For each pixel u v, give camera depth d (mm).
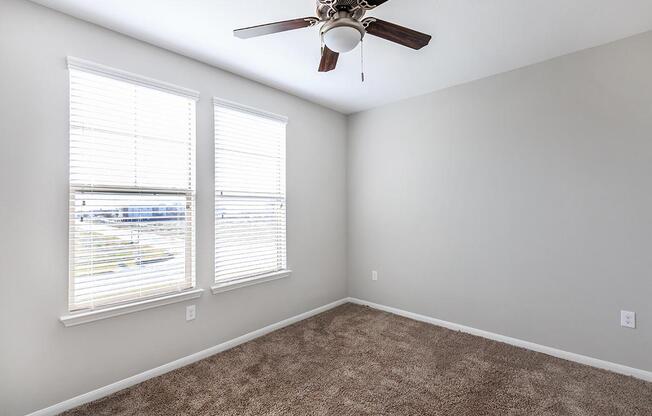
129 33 2164
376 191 3748
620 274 2285
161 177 2359
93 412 1888
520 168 2723
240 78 2863
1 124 1726
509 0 1831
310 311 3523
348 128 4023
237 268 2840
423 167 3342
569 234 2490
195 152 2543
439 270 3229
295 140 3377
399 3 1856
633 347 2240
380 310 3699
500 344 2775
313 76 2883
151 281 2303
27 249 1800
